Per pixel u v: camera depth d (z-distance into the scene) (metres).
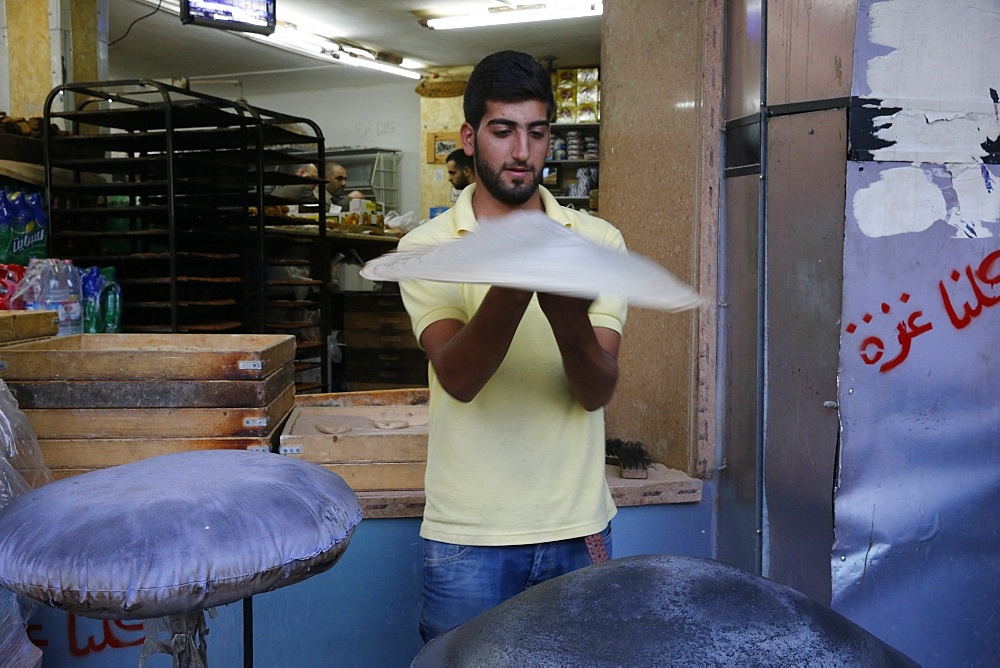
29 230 4.16
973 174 2.22
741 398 2.52
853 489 2.26
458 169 4.82
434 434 1.66
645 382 2.81
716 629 0.84
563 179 9.89
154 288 4.63
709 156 2.53
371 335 6.07
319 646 2.31
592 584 0.95
